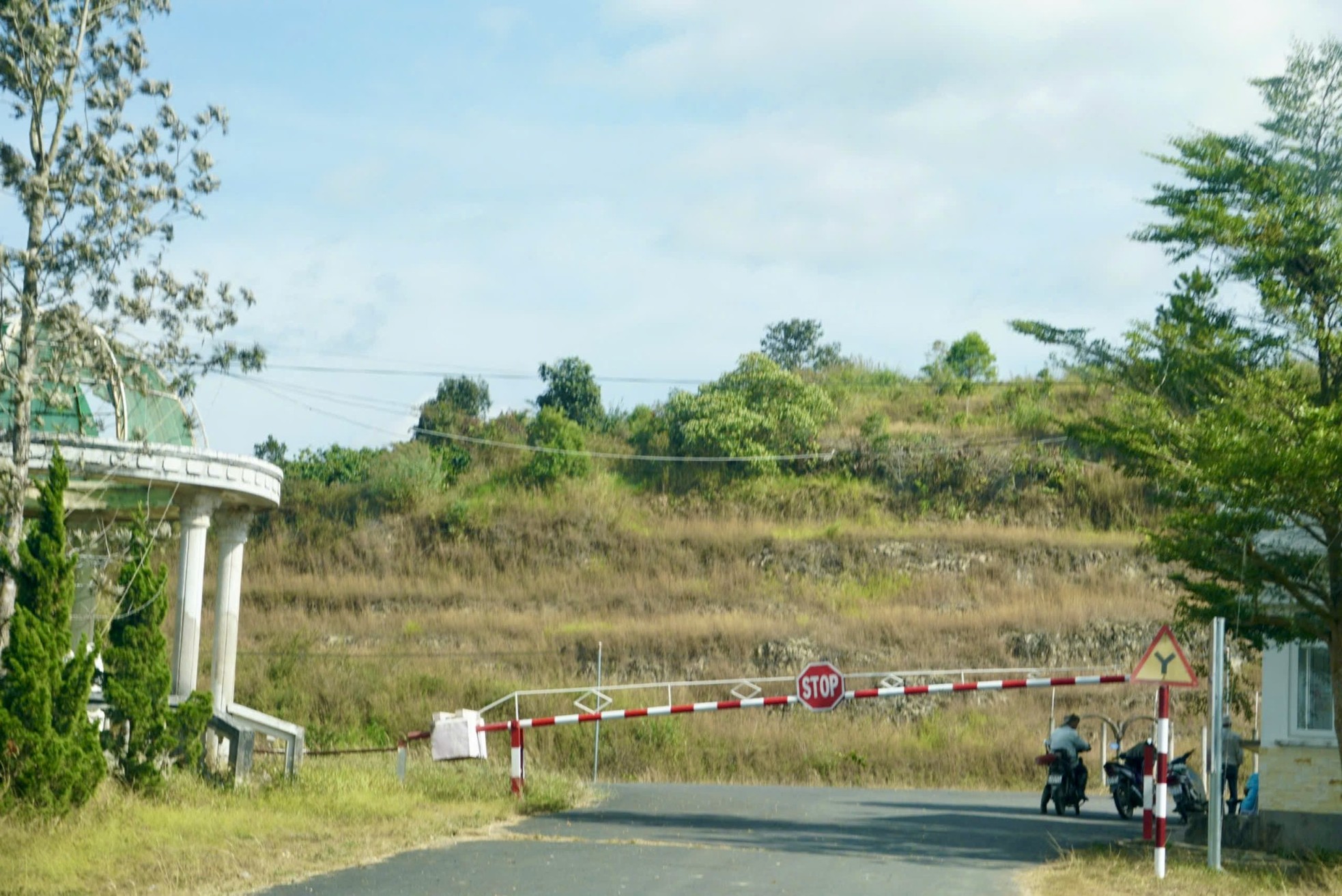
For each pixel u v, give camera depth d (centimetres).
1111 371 2028
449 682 3788
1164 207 1953
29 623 1619
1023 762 3222
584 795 2428
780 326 8388
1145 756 1950
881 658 4097
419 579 5247
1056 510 5609
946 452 5953
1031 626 4269
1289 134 1909
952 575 5006
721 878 1410
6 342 1916
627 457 6181
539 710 3588
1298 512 1780
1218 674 1644
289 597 4941
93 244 1853
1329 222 1853
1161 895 1402
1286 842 1941
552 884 1342
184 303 1931
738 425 6181
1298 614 1914
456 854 1580
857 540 5256
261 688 3747
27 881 1307
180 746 1986
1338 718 1811
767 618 4531
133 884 1317
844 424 6512
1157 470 1908
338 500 5950
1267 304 1873
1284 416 1752
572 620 4650
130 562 1888
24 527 2097
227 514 2200
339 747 3209
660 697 3859
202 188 1914
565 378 7362
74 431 2038
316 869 1444
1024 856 1709
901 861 1614
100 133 1870
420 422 6831
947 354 7700
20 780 1571
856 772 3212
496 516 5712
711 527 5569
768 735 3369
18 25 1833
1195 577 4678
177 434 2181
